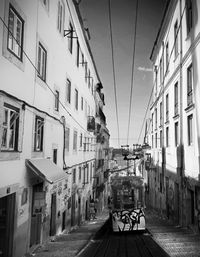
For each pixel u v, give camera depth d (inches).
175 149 673.0
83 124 829.2
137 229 512.4
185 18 582.6
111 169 1733.5
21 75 325.1
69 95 633.6
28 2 343.9
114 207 526.6
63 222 577.0
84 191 852.0
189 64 552.1
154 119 1057.5
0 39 267.1
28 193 355.6
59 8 519.2
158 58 972.6
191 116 552.7
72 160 661.3
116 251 344.2
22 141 331.9
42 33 404.8
